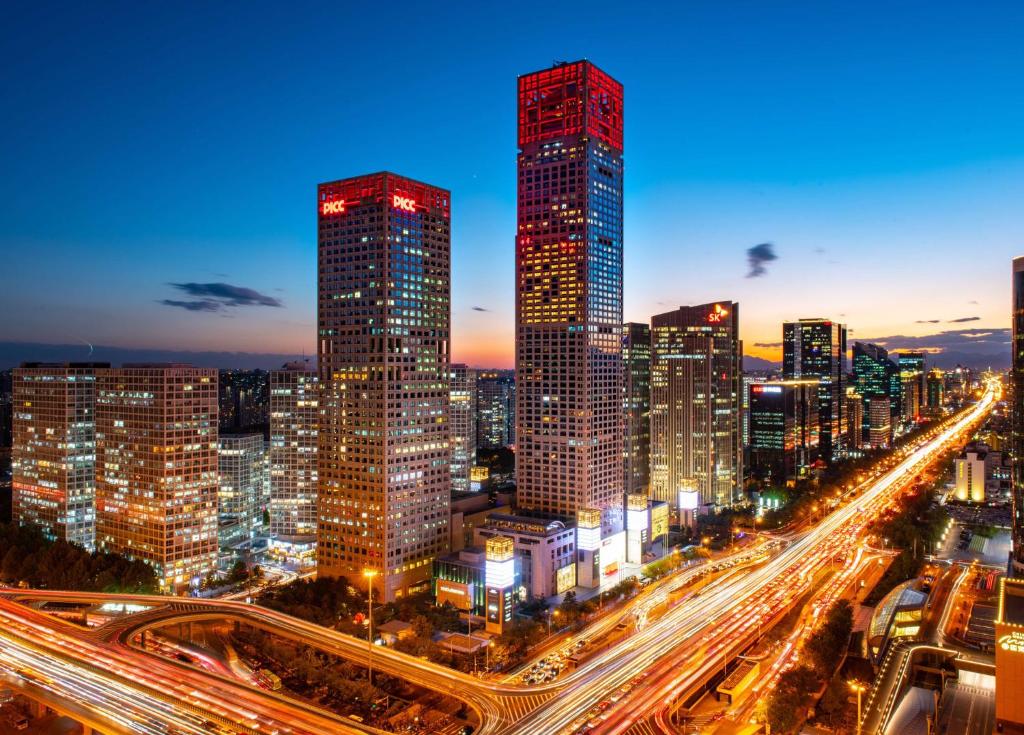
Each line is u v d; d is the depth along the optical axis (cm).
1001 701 19212
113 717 19125
